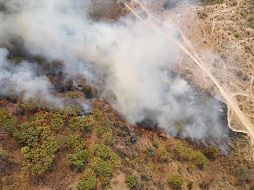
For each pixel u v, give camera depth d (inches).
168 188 1305.4
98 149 1251.8
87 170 1197.1
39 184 1141.7
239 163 1525.6
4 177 1122.0
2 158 1146.7
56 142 1217.4
